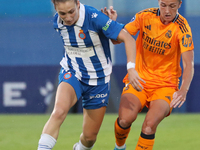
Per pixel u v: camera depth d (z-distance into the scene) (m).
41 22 28.36
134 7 27.91
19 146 17.05
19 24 28.39
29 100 28.56
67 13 10.79
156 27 13.05
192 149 16.20
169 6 12.26
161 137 19.44
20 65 28.47
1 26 28.34
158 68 13.36
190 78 12.47
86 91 12.63
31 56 28.47
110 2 28.06
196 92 28.94
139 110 13.20
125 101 12.95
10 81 28.47
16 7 28.33
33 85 28.53
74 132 21.02
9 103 28.53
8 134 20.41
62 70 12.82
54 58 28.48
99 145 17.25
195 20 28.22
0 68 28.41
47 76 28.48
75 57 12.35
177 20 12.94
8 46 28.39
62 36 12.18
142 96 13.21
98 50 12.20
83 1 28.22
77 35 11.80
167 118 26.75
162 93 12.95
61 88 11.91
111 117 26.95
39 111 28.53
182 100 12.34
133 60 11.33
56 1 10.58
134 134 20.17
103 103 12.91
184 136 19.59
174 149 16.28
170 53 13.12
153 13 13.20
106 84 12.84
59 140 18.61
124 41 11.57
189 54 12.62
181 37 12.77
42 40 28.44
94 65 12.38
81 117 27.53
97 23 11.55
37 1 28.31
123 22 27.97
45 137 10.48
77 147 14.12
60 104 11.21
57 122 10.78
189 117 27.03
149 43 13.23
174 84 13.34
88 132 13.16
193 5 28.09
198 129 21.84
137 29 13.44
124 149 14.60
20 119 26.08
